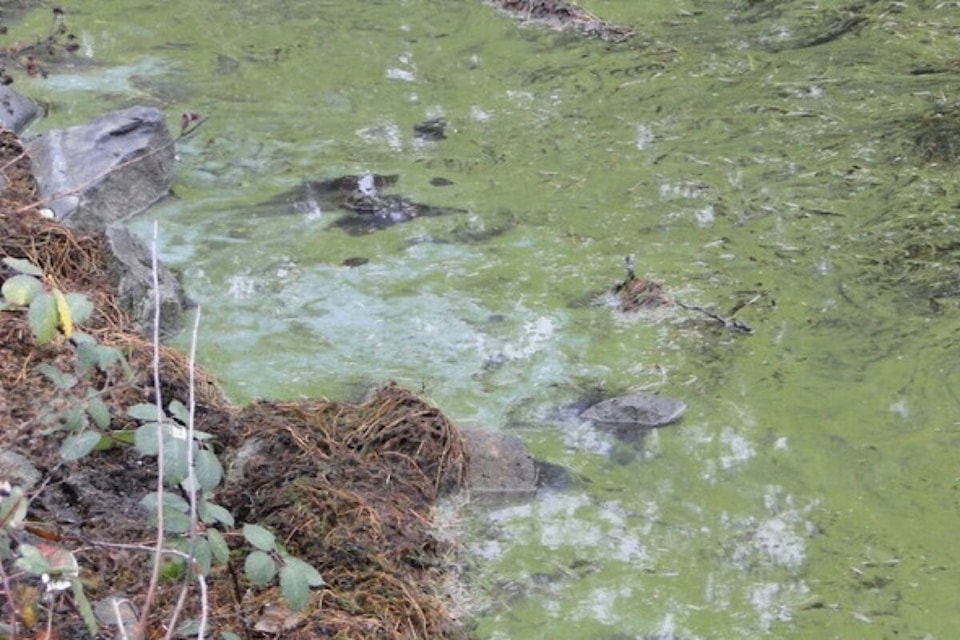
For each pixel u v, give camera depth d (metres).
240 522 3.87
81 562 3.56
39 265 4.92
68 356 4.35
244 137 6.36
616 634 3.61
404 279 5.25
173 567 3.19
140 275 4.95
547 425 4.46
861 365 4.71
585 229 5.58
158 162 5.86
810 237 5.50
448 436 4.25
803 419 4.47
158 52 7.27
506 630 3.61
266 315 5.03
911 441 4.36
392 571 3.72
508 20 7.65
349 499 3.93
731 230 5.56
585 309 5.06
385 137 6.39
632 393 4.59
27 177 5.70
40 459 3.90
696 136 6.35
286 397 4.55
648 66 7.08
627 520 4.05
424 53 7.29
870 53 7.17
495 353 4.81
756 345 4.83
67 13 7.74
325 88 6.88
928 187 5.84
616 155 6.19
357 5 7.90
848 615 3.67
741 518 4.07
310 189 5.91
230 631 3.41
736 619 3.66
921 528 4.00
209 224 5.62
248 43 7.39
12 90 6.49
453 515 4.05
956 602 3.71
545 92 6.84
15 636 3.04
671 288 5.17
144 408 3.27
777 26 7.56
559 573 3.83
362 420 4.33
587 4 7.89
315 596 3.59
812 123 6.44
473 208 5.75
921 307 5.02
